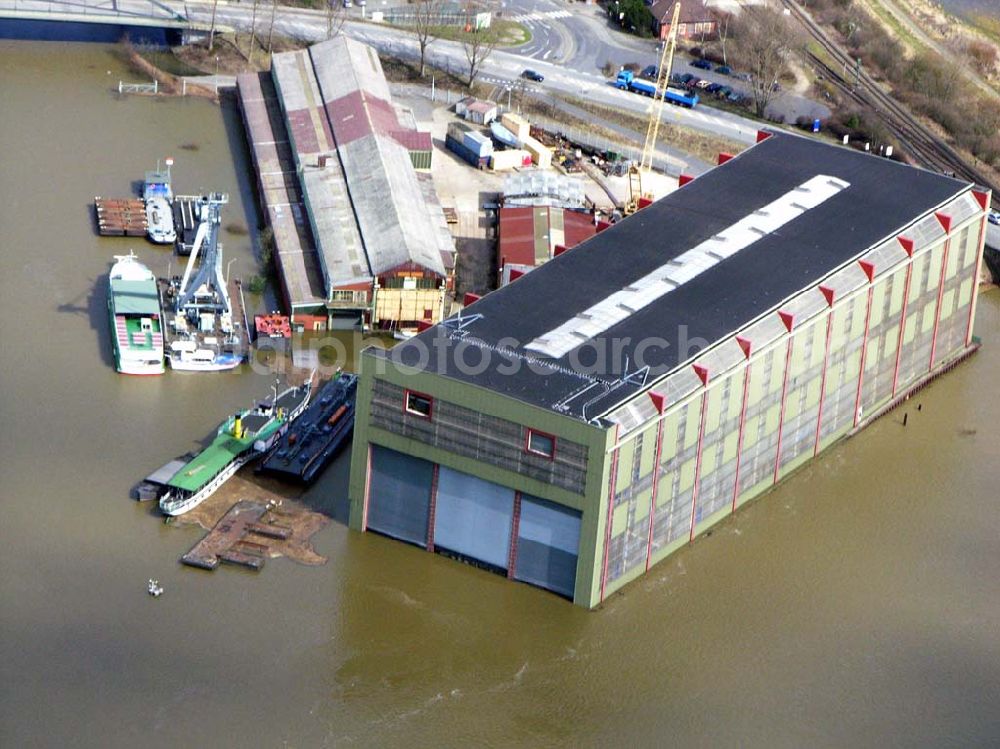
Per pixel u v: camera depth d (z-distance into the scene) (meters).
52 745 178.75
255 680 190.62
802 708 193.25
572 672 196.50
